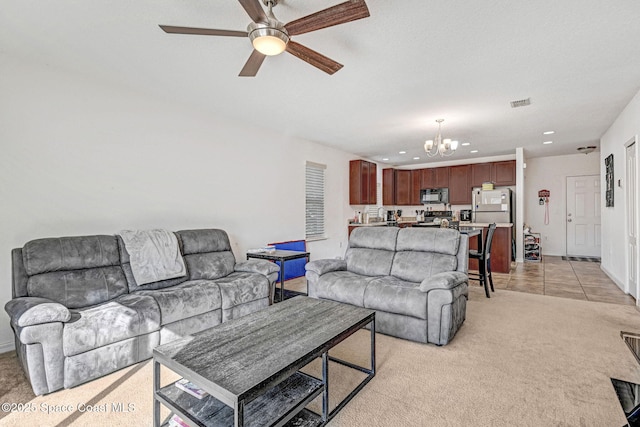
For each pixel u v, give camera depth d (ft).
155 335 7.91
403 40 7.72
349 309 7.30
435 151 21.68
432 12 6.61
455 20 6.90
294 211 17.74
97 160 9.97
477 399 6.17
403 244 11.56
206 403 5.02
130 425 5.49
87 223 9.76
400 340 9.03
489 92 11.09
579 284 15.67
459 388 6.56
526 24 7.07
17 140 8.52
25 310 6.27
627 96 11.65
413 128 15.97
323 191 20.29
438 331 8.53
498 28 7.21
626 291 13.91
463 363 7.63
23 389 6.51
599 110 13.28
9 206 8.39
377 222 24.09
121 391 6.49
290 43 6.26
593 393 6.33
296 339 5.65
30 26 7.11
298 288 15.01
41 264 7.73
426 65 9.05
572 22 6.99
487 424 5.44
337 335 5.84
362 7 5.03
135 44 7.92
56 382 6.40
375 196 24.63
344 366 7.52
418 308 8.71
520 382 6.77
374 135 17.47
